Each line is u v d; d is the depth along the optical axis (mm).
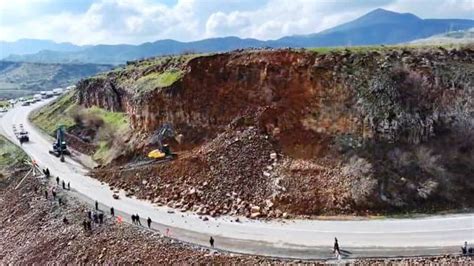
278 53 58281
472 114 51781
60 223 51656
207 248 42125
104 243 45969
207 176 52688
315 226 44625
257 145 53594
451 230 42406
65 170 66562
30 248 49812
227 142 55094
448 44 58375
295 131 53688
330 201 47031
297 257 39625
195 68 62062
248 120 56312
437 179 48219
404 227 43375
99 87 83750
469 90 52750
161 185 54750
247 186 50406
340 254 39500
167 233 45188
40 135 86375
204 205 50000
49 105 105375
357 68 54781
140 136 64438
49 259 47062
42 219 53688
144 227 46812
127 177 58688
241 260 40031
